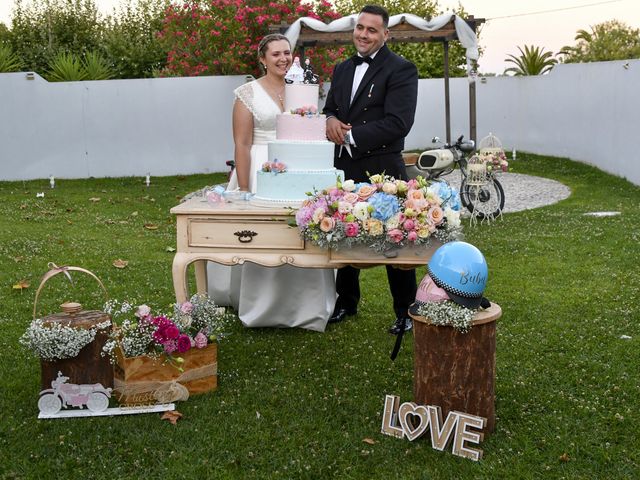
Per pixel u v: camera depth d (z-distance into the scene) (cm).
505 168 969
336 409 382
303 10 1519
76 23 2336
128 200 1115
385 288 624
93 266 684
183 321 395
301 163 426
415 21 1198
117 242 802
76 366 373
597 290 584
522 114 1745
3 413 376
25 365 438
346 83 504
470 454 330
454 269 339
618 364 433
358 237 384
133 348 380
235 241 415
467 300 340
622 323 505
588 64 1487
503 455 332
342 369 439
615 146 1373
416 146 1736
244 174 511
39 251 738
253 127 511
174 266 418
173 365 386
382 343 486
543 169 1498
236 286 543
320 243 389
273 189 429
